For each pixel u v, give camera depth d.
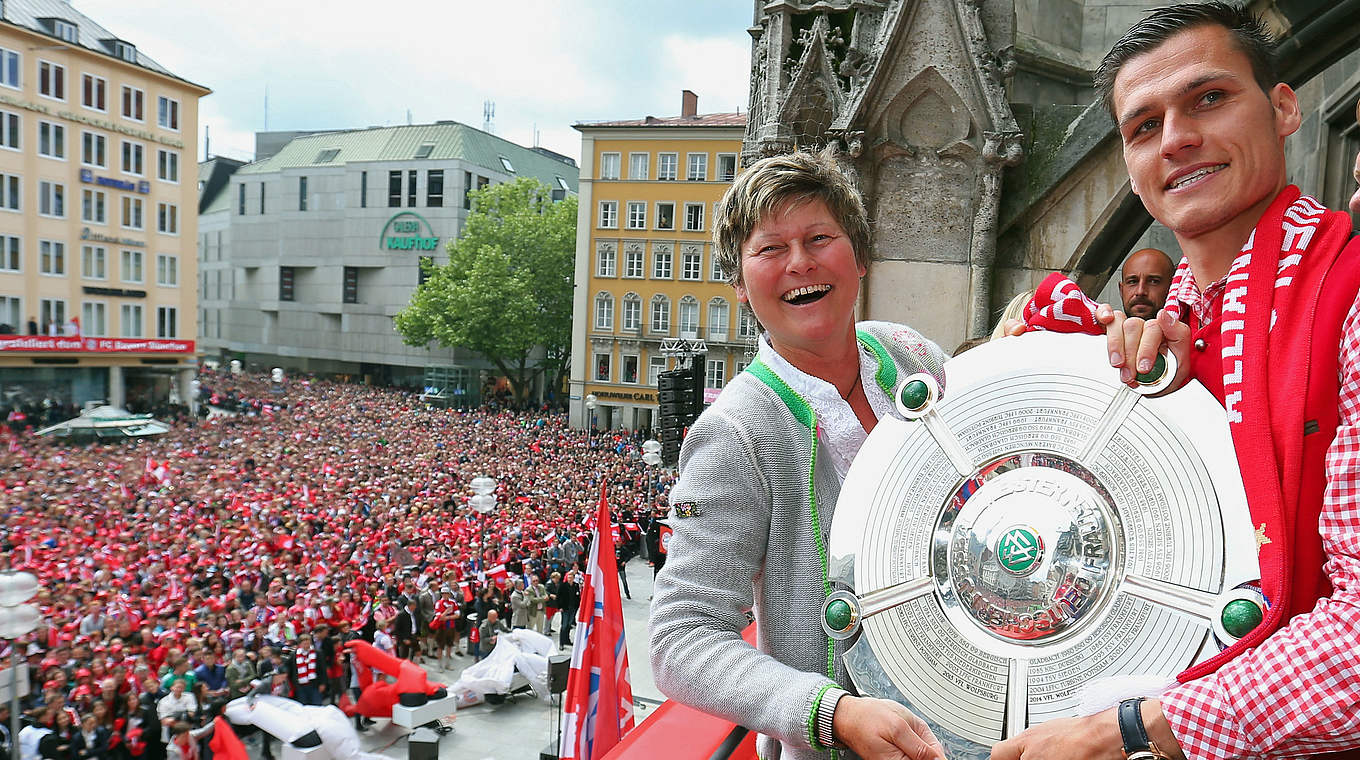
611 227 52.44
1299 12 3.78
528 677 14.73
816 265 1.47
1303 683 0.86
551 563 19.98
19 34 44.69
